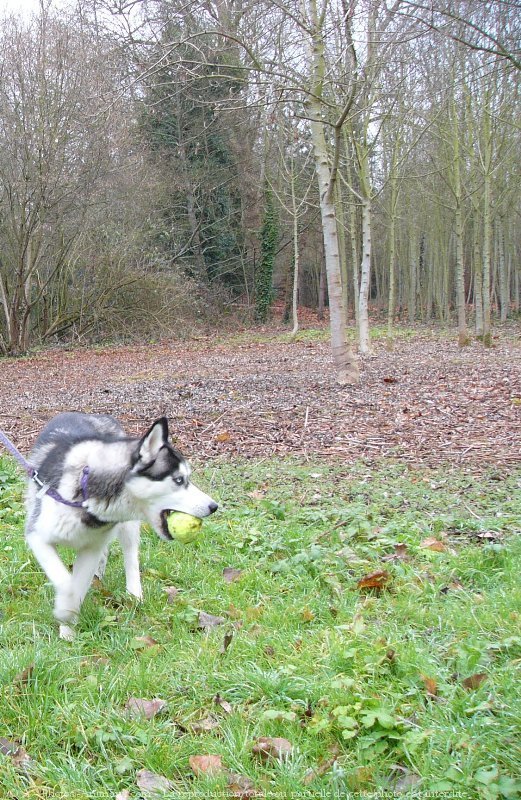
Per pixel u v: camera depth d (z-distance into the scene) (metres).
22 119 19.30
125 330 25.84
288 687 3.15
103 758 2.77
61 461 3.88
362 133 18.91
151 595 4.27
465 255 38.84
